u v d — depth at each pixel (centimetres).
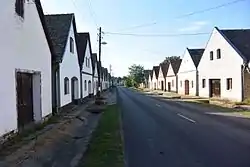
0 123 983
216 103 3017
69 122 1655
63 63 2180
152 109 2461
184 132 1330
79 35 3528
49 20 2489
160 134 1286
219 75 3453
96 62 4991
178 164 821
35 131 1325
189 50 4775
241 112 2192
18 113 1219
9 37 1077
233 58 3089
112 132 1327
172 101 3494
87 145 1077
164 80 7362
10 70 1086
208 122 1652
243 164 817
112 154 929
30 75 1412
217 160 859
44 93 1538
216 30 3491
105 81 9069
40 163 841
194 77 4434
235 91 3055
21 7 1205
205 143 1092
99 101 2953
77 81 2902
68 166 812
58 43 2256
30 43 1319
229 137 1206
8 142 1043
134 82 12625
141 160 864
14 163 827
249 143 1089
